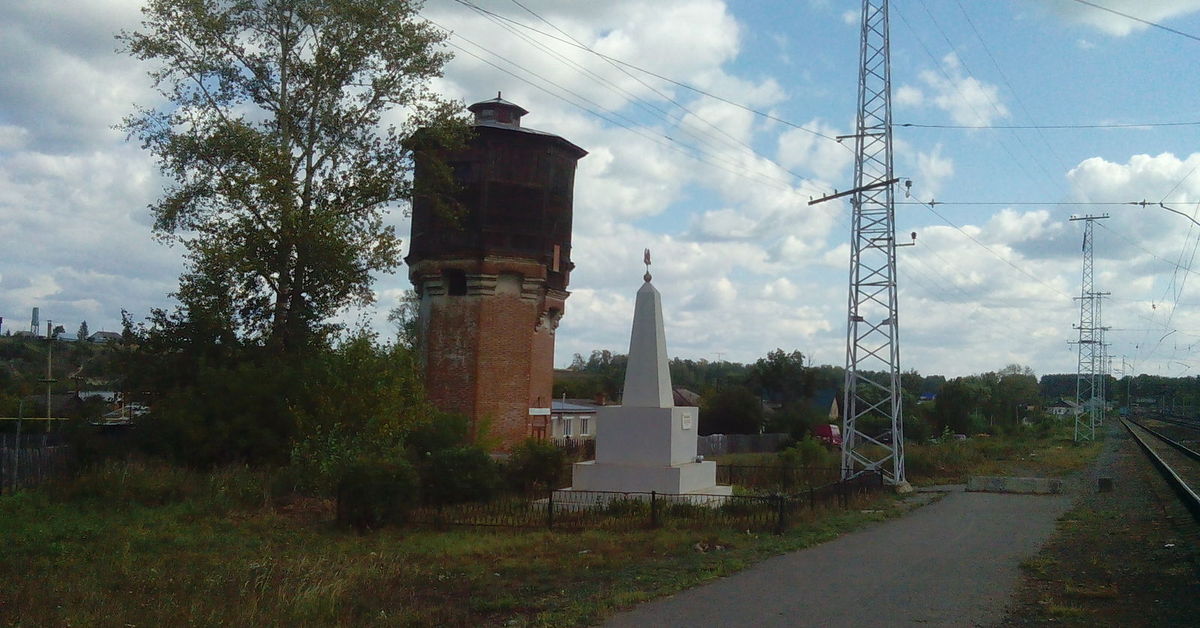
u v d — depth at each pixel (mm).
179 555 15086
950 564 13883
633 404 23609
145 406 29469
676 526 17688
